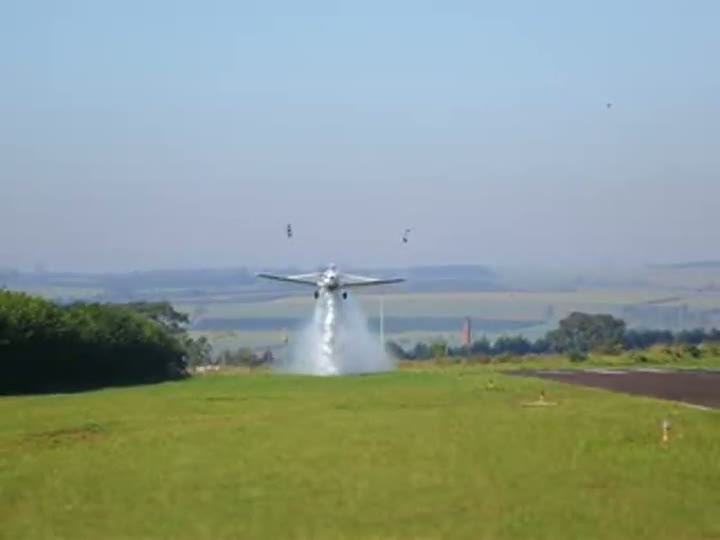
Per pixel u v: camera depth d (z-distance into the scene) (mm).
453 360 143000
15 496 36938
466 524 32750
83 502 35969
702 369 110250
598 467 41250
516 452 44875
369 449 45938
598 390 76625
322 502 35625
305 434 51094
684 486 37812
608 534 31641
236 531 32125
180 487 38062
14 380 96688
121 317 112438
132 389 90312
